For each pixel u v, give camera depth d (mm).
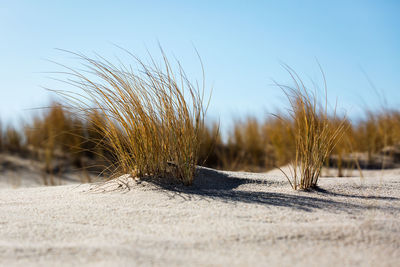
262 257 1453
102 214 2041
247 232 1690
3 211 2180
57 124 6031
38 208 2234
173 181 2709
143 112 2715
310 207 2164
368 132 5926
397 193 2678
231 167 5750
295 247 1545
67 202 2385
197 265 1385
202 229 1746
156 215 1993
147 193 2477
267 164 5871
